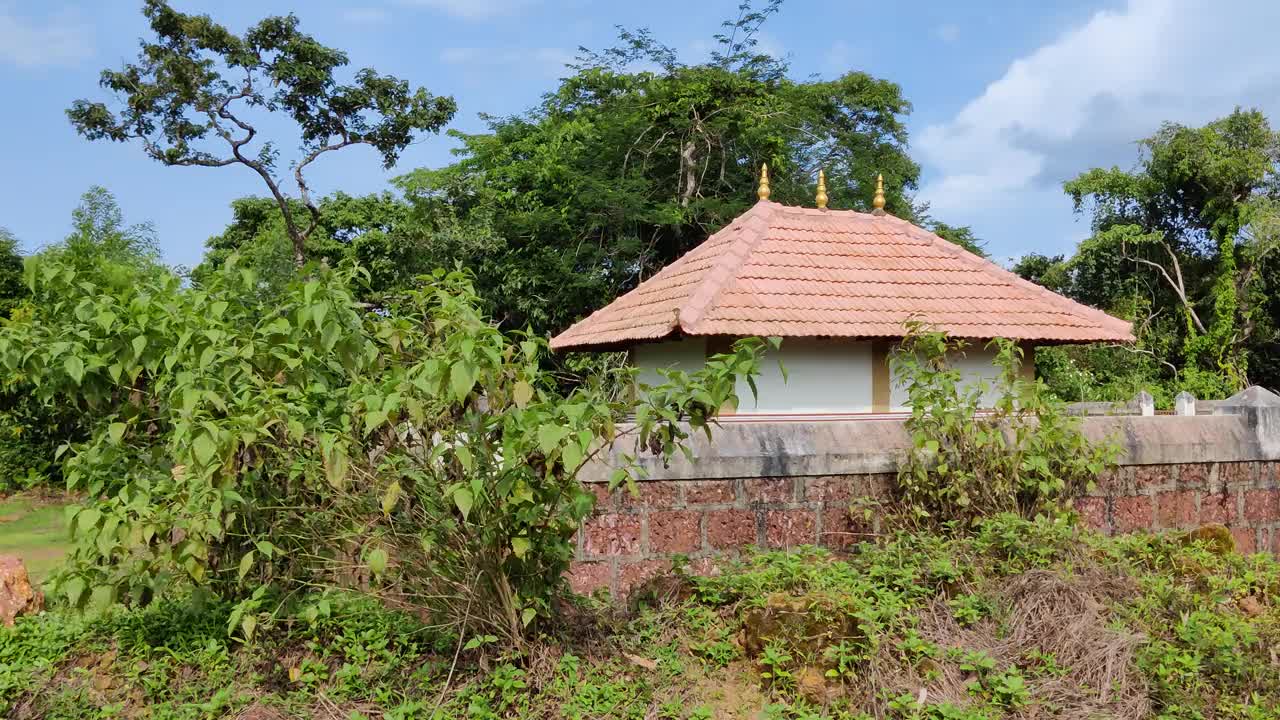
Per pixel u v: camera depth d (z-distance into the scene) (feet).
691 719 14.71
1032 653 16.63
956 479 20.80
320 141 78.13
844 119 104.73
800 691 15.48
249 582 16.98
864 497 21.40
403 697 15.02
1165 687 15.79
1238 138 99.50
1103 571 18.72
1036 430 21.48
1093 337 38.55
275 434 15.39
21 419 26.76
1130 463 23.13
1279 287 99.09
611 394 16.66
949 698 15.52
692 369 37.22
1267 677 16.05
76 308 16.25
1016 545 19.07
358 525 15.17
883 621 16.69
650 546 19.86
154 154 73.46
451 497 14.10
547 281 83.30
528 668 15.40
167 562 15.75
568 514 14.97
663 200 88.33
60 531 35.32
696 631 17.24
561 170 87.97
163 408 17.28
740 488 20.52
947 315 38.01
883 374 37.22
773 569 18.34
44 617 18.65
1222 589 19.21
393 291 17.26
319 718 14.53
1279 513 25.03
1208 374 93.91
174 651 16.21
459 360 13.05
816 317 36.24
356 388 14.82
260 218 108.47
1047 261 113.39
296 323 15.72
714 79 85.71
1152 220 106.11
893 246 42.01
